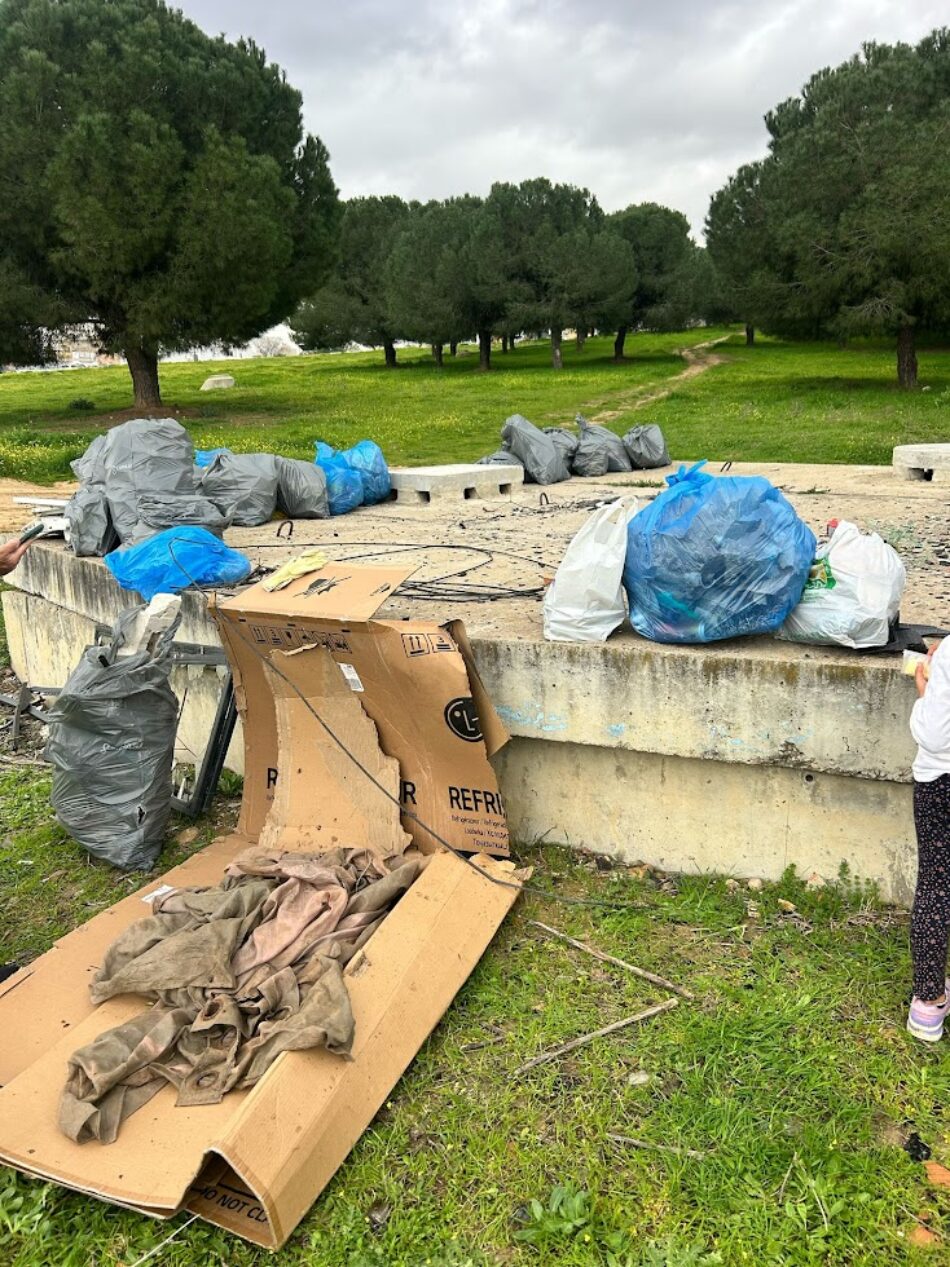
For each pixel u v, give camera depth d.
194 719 5.40
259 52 22.28
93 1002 3.17
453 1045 3.04
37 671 7.09
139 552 5.40
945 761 2.73
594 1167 2.57
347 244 44.00
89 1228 2.49
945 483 9.02
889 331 22.91
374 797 3.91
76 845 4.61
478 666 4.11
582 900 3.83
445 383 33.47
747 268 24.95
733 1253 2.31
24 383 37.28
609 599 3.86
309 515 8.08
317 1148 2.52
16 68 18.47
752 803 3.85
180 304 19.88
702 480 3.68
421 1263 2.34
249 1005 2.99
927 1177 2.48
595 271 36.53
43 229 19.17
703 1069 2.88
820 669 3.48
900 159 21.19
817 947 3.45
